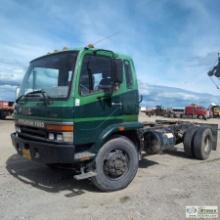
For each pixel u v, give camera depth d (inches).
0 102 964.0
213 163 319.0
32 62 244.8
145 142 291.7
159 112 1614.2
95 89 208.8
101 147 212.8
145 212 178.9
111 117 218.5
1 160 316.2
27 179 246.7
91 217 171.9
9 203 193.0
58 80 209.2
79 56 201.6
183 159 338.6
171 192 215.9
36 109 211.5
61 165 233.8
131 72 236.2
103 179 212.8
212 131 354.9
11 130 627.5
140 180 247.1
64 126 193.0
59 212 179.6
